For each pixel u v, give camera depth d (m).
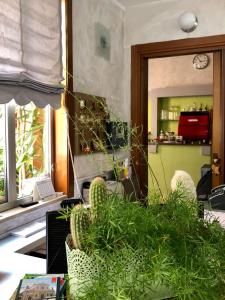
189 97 4.84
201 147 4.54
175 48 3.06
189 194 0.91
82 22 2.55
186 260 0.66
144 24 3.20
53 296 0.95
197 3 2.94
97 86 2.81
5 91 1.69
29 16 1.91
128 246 0.67
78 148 2.45
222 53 2.90
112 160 1.20
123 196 0.82
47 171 2.40
